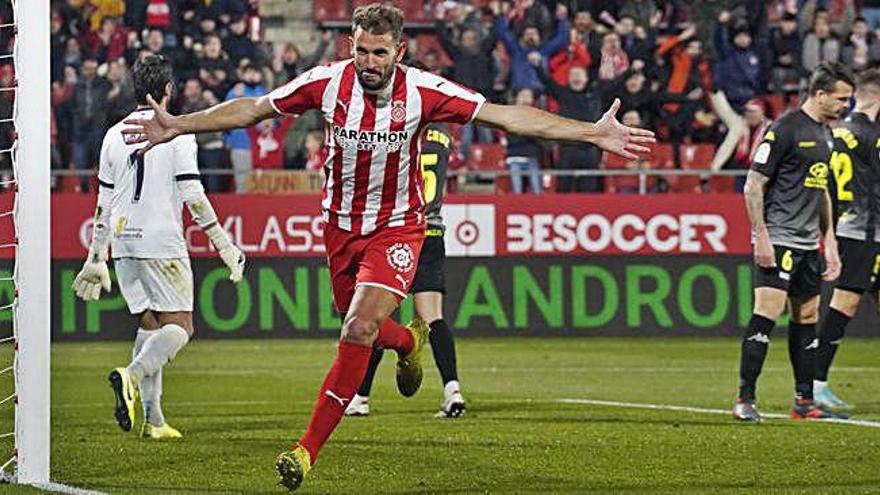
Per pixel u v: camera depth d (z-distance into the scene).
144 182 21.31
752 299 44.62
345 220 17.02
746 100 50.25
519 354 39.62
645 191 47.12
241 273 21.92
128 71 48.91
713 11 50.44
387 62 16.02
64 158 48.75
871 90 27.80
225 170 45.16
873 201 27.59
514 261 44.47
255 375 34.31
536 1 50.22
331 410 16.08
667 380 32.72
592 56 49.84
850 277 27.42
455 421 24.28
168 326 21.05
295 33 54.38
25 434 16.92
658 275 44.62
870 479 17.61
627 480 17.52
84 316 43.66
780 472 18.19
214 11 50.16
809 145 23.91
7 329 42.12
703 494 16.48
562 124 15.98
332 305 44.12
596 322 44.59
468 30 50.12
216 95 49.28
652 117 49.50
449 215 44.22
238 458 19.50
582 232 44.56
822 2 52.38
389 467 18.64
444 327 25.20
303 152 48.25
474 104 16.22
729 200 44.72
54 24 49.41
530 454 19.86
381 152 16.55
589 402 27.83
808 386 24.88
